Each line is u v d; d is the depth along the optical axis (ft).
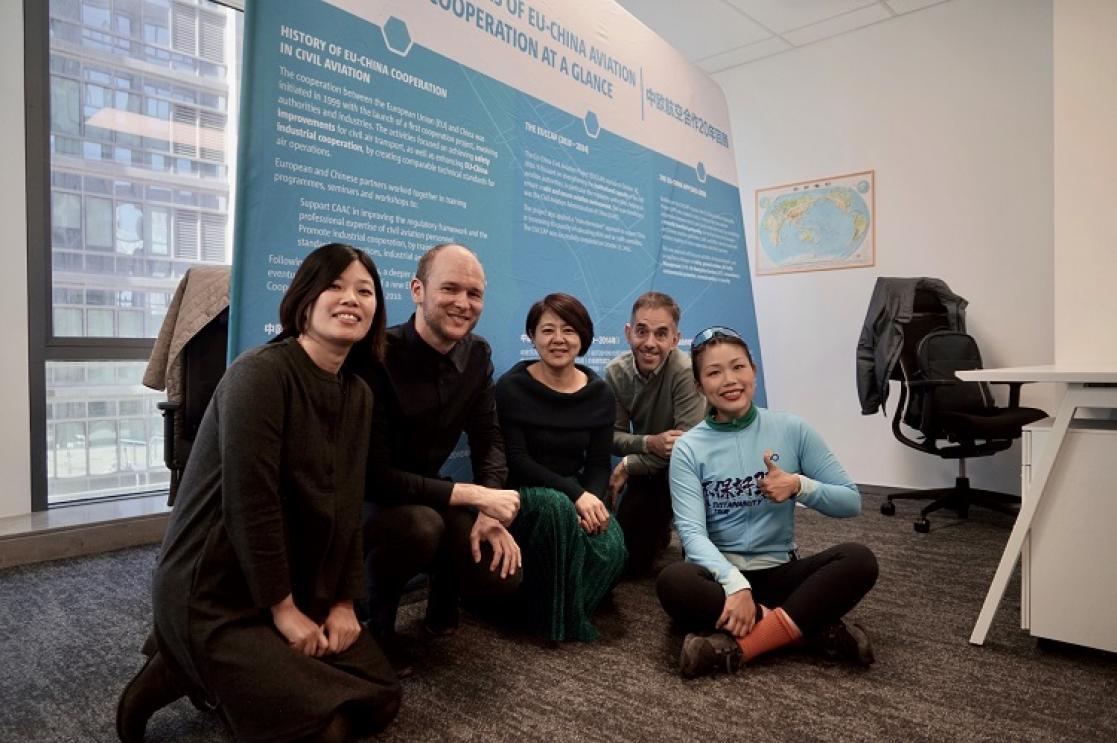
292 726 3.57
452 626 5.81
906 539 9.29
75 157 9.86
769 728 4.20
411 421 5.17
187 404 7.75
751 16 12.76
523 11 8.25
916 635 5.77
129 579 7.57
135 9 10.52
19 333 9.12
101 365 10.30
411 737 4.10
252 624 3.77
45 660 5.35
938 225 12.46
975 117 12.04
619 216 9.67
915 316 11.16
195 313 7.70
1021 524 5.38
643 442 7.30
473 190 7.35
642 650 5.46
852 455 13.47
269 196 5.53
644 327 7.29
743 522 5.64
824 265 13.76
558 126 8.67
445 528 5.16
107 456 10.45
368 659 4.14
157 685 3.98
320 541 3.98
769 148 14.48
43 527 8.45
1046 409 11.51
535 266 8.11
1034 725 4.24
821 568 5.14
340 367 4.25
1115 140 7.51
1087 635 5.15
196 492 3.79
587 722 4.28
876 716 4.35
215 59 11.50
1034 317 11.56
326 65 5.97
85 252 10.00
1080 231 7.73
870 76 13.15
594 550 5.84
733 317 12.24
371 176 6.30
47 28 9.43
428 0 6.97
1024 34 11.53
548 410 6.21
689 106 11.70
